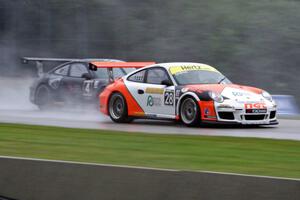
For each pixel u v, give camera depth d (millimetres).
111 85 49406
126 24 120125
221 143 34531
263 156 29766
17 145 33656
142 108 46625
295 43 103625
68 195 21750
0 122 47719
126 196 20891
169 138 36750
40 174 22250
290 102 61000
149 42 116750
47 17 126062
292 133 40562
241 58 105250
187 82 44938
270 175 24266
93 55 121062
